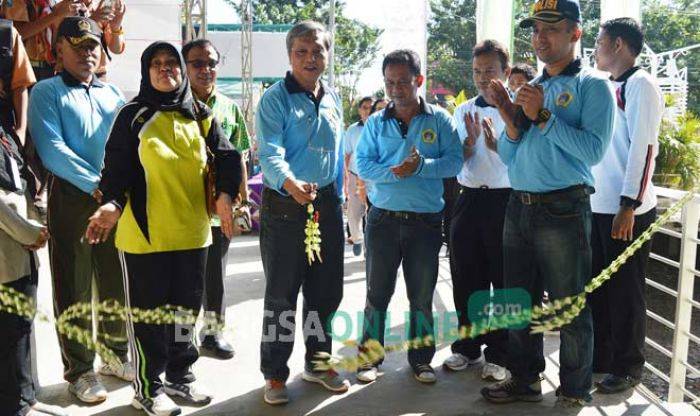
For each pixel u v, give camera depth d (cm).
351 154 597
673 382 328
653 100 294
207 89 364
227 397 310
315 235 297
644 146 294
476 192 332
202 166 281
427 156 321
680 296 319
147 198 270
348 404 303
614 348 317
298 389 320
